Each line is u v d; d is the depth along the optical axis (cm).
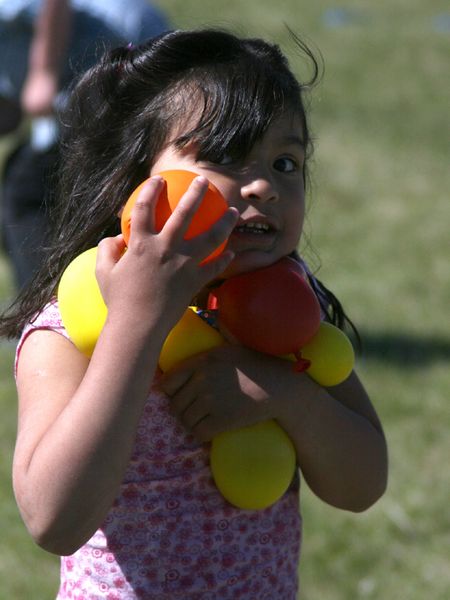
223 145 523
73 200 582
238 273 531
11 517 1054
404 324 1656
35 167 1158
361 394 593
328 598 960
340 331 561
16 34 1261
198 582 527
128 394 470
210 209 484
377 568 1006
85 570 534
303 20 4450
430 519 1082
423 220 2352
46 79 1188
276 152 536
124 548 526
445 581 988
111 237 541
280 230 535
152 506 526
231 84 538
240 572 534
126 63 576
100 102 580
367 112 3344
